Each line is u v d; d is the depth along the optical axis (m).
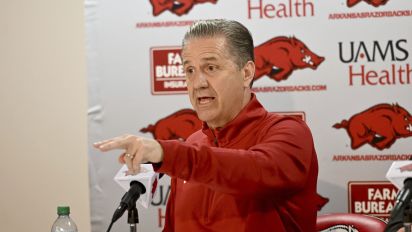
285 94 4.27
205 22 2.83
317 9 4.24
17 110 4.46
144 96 4.36
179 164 2.25
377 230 3.65
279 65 4.27
